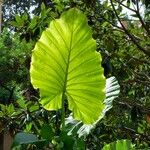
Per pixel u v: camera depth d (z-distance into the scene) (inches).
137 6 270.5
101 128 283.6
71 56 117.7
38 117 248.8
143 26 274.1
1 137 424.2
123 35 298.7
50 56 118.2
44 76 121.3
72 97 125.0
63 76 120.6
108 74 266.8
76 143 122.8
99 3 288.5
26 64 268.7
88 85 121.3
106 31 282.5
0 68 377.4
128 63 288.4
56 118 233.5
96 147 253.3
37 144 119.5
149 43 291.1
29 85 311.7
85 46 116.6
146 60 296.0
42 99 125.2
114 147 133.7
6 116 259.1
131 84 303.3
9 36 436.8
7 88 359.3
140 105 280.2
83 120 128.6
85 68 119.1
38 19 249.9
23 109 253.8
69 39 115.4
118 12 298.2
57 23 113.8
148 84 292.7
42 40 116.4
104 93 121.3
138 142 309.3
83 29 114.4
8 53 389.7
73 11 113.2
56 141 121.9
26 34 253.8
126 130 307.6
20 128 257.8
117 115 302.7
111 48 273.3
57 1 270.8
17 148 128.0
